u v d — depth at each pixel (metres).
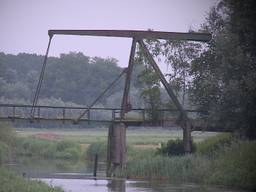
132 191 123.69
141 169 155.88
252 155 133.00
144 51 169.38
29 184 92.56
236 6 139.25
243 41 142.88
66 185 135.38
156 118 174.38
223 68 144.50
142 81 191.38
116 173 161.50
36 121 173.50
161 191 122.94
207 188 128.12
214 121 148.62
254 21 137.62
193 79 179.25
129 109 170.50
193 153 161.38
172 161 152.50
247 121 139.00
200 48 193.75
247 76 136.00
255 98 135.12
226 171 135.50
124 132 168.38
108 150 168.75
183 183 140.38
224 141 163.00
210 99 154.12
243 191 122.69
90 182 143.50
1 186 86.50
